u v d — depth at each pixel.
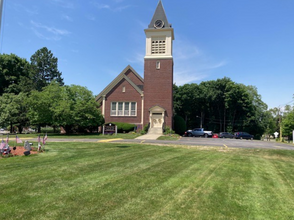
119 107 39.06
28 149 13.47
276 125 87.19
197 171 9.41
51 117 33.75
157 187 7.00
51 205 5.40
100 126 38.47
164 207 5.48
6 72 56.03
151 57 38.03
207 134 45.69
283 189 7.36
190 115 68.94
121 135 32.19
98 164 10.31
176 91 62.91
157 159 12.12
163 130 36.03
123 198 5.98
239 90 61.09
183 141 25.00
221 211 5.39
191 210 5.37
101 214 4.98
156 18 38.59
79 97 35.34
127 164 10.45
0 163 10.19
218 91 62.50
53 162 10.58
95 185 7.02
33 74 68.06
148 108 37.47
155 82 37.75
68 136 30.34
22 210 5.09
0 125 43.88
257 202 6.08
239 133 45.62
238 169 10.17
